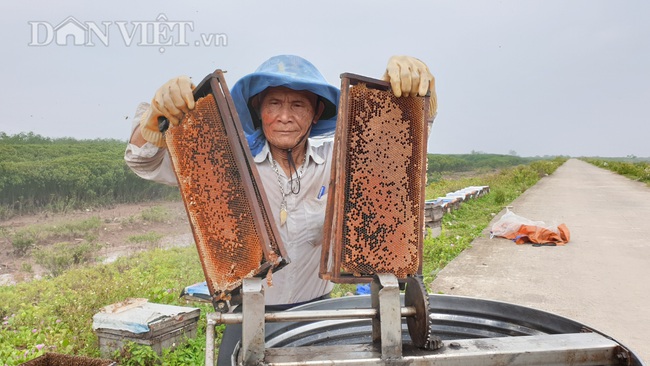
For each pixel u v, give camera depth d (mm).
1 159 20359
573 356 1517
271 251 1463
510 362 1475
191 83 1632
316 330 1992
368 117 1584
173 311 4191
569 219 12367
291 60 2205
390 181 1603
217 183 1600
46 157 22531
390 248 1597
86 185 17766
